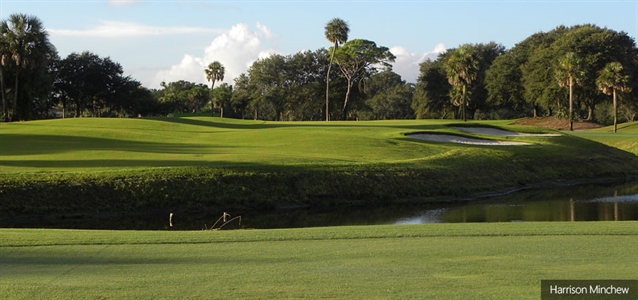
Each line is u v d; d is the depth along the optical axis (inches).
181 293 301.7
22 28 2429.9
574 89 3132.4
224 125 2207.2
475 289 307.3
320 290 307.3
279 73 4399.6
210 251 425.4
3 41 2375.7
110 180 934.4
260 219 898.1
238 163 1105.4
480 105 4160.9
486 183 1268.5
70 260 391.9
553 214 943.7
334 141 1561.3
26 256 405.4
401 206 1041.5
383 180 1135.6
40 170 967.0
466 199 1146.0
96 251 424.2
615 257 390.0
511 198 1165.1
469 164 1343.5
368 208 1015.0
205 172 1015.6
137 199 916.0
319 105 4382.4
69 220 838.5
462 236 492.1
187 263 382.0
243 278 335.3
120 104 4050.2
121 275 344.5
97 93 3905.0
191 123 2194.9
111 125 1977.1
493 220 884.0
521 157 1505.9
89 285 317.7
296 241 473.1
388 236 494.6
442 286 313.9
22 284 319.9
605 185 1406.3
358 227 554.6
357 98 4350.4
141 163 1086.4
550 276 334.0
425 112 4281.5
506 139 1822.1
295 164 1130.0
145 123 2079.2
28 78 2640.3
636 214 936.3
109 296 295.4
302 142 1553.9
